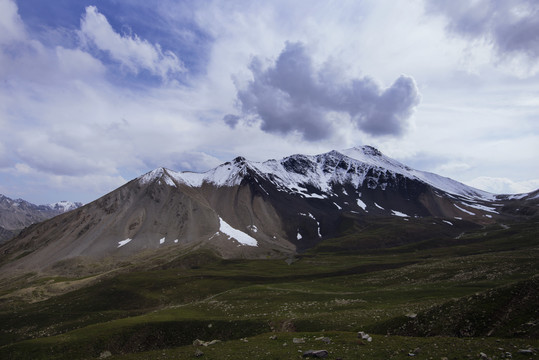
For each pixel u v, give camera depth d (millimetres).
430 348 33156
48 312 132125
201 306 98000
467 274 99438
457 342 34406
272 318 71625
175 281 158750
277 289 112750
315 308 79125
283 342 43156
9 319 126938
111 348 69375
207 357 38906
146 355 44188
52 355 66250
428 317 47406
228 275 166500
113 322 80500
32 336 109688
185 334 72688
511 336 36438
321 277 153000
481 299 45375
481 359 28375
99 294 147625
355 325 56000
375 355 32969
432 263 129375
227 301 100875
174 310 93375
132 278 166375
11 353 66562
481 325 40594
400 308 64500
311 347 38375
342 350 35531
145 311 123750
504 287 45625
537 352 28000
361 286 111688
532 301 40594
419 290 86188
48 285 180750
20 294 167125
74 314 126562
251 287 120000
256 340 46156
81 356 66438
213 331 71688
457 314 44281
